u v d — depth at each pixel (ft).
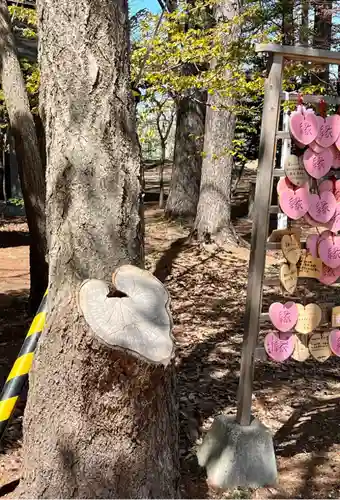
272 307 11.91
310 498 11.41
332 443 13.74
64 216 9.27
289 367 19.65
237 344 21.70
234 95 22.06
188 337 22.45
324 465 12.67
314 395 17.11
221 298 28.76
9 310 25.68
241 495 11.43
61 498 8.86
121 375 8.36
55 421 8.84
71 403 8.70
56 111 9.34
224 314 26.08
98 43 9.20
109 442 8.71
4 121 45.57
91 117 9.20
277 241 11.84
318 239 12.11
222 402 16.16
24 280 32.71
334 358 20.84
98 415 8.62
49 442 8.93
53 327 8.91
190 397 16.37
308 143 11.39
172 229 44.14
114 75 9.33
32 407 9.16
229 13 25.40
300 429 14.55
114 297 8.75
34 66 23.59
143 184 9.84
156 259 35.53
